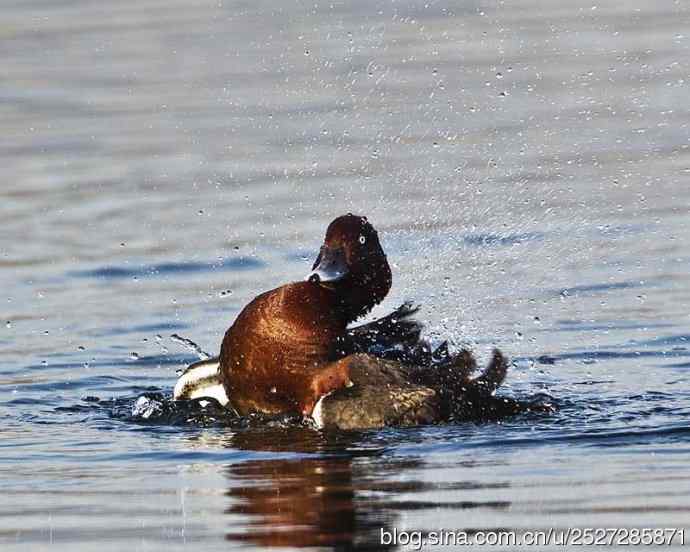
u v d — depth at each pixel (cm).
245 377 1182
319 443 1082
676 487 917
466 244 1748
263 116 2369
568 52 2653
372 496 920
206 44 2834
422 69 2588
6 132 2338
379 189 1977
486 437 1081
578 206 1870
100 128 2342
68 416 1223
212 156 2166
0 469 1034
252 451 1067
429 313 1505
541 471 970
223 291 1630
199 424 1181
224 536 848
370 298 1233
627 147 2125
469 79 2503
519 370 1322
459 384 1167
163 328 1514
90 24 3070
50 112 2445
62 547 839
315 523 866
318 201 1922
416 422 1129
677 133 2180
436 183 1984
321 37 2841
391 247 1738
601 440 1062
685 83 2428
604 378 1291
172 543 840
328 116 2342
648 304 1518
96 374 1368
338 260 1206
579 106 2333
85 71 2686
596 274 1623
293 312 1175
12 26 3066
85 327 1518
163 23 3052
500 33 2808
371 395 1136
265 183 2020
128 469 1023
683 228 1769
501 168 2042
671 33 2750
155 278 1681
